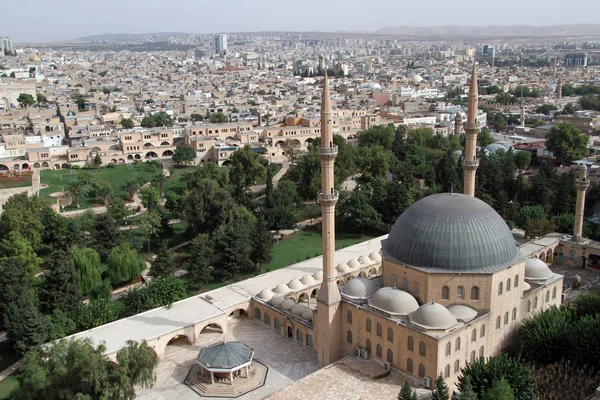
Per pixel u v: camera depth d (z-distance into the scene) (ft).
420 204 354.33
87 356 293.64
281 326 412.77
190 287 515.09
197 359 354.95
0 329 437.99
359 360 348.59
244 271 554.87
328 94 336.08
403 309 328.08
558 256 521.65
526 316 366.43
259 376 357.20
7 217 579.07
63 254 447.83
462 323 319.68
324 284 357.82
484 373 293.02
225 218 600.80
